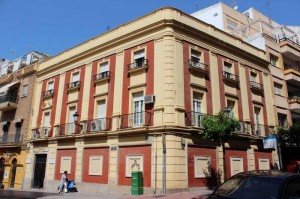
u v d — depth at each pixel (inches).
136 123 669.3
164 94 634.2
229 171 703.1
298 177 218.7
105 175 693.9
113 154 690.2
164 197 505.7
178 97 641.0
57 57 986.7
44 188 845.8
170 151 596.4
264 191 205.3
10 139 1063.0
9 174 1019.3
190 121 646.5
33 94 1033.5
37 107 999.0
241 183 226.2
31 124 1000.2
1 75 1339.8
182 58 681.6
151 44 701.9
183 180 595.5
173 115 619.5
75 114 804.0
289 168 821.2
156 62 674.2
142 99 684.7
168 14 695.7
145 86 679.7
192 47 717.3
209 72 740.7
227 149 719.7
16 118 1075.9
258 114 872.3
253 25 1192.8
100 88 789.2
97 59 829.8
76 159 778.2
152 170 606.2
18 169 981.2
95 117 775.1
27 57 1188.5
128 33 751.7
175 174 587.2
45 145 902.4
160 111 629.0
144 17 738.2
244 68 859.4
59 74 952.3
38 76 1051.3
